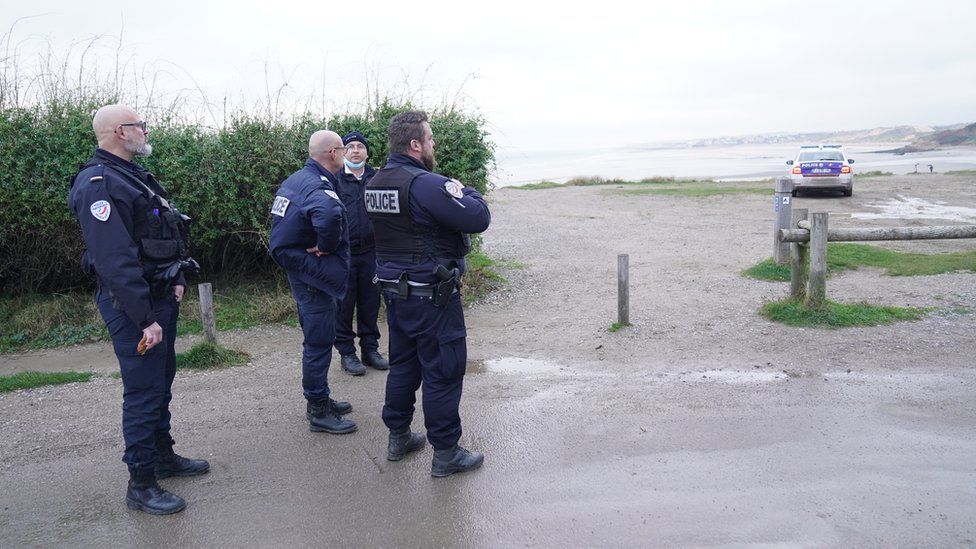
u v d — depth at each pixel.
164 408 4.02
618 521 3.43
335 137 4.66
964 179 26.12
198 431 4.75
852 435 4.30
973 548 3.11
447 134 7.91
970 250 10.57
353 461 4.24
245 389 5.55
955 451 4.05
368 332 5.94
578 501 3.65
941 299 7.50
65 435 4.74
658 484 3.79
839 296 7.82
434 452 4.02
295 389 5.53
